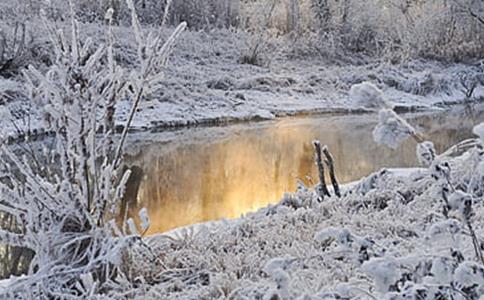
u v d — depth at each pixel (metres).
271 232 5.64
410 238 4.99
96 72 4.67
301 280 4.11
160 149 15.15
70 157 4.67
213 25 28.27
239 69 24.72
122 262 4.75
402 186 7.20
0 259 6.57
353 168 12.55
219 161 13.91
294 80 23.69
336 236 3.09
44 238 4.54
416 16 30.00
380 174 8.28
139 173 12.48
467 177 3.46
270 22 28.81
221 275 4.47
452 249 2.81
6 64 17.77
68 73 4.54
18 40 19.59
